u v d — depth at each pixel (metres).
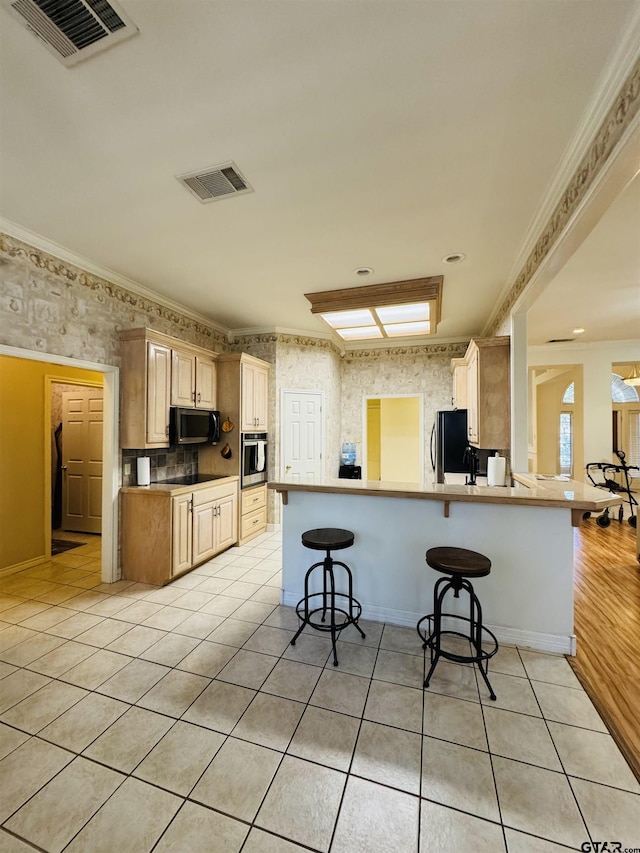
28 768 1.55
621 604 3.08
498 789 1.46
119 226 2.66
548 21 1.31
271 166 2.06
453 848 1.26
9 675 2.14
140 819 1.35
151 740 1.69
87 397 5.07
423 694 1.98
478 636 2.10
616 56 1.42
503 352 3.71
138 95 1.62
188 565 3.60
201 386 4.28
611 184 1.63
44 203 2.40
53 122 1.76
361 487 2.69
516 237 2.81
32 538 3.88
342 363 6.21
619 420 7.71
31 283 2.78
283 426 5.27
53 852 1.25
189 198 2.35
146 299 3.90
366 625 2.69
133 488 3.50
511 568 2.47
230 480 4.32
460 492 2.48
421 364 5.89
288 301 4.20
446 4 1.26
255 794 1.44
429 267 3.33
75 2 1.25
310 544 2.40
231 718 1.82
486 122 1.75
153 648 2.40
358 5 1.26
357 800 1.42
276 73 1.51
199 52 1.43
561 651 2.36
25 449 3.84
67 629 2.63
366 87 1.57
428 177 2.14
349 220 2.59
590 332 5.30
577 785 1.47
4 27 1.33
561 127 1.77
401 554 2.70
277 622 2.73
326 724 1.78
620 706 1.91
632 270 3.27
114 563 3.46
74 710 1.87
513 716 1.83
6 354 2.62
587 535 5.12
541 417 8.70
